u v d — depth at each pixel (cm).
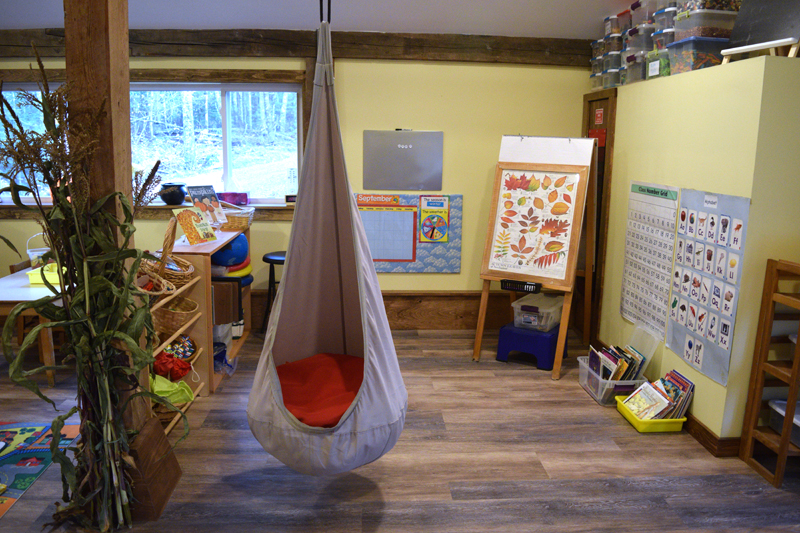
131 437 235
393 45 448
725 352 283
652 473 274
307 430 212
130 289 221
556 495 255
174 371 318
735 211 276
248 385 370
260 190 481
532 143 414
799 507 248
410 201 475
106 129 215
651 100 360
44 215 206
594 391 357
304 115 457
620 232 403
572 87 466
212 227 400
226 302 369
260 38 441
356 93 459
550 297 440
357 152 468
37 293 341
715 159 293
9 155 194
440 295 486
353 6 416
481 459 285
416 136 464
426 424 321
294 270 257
